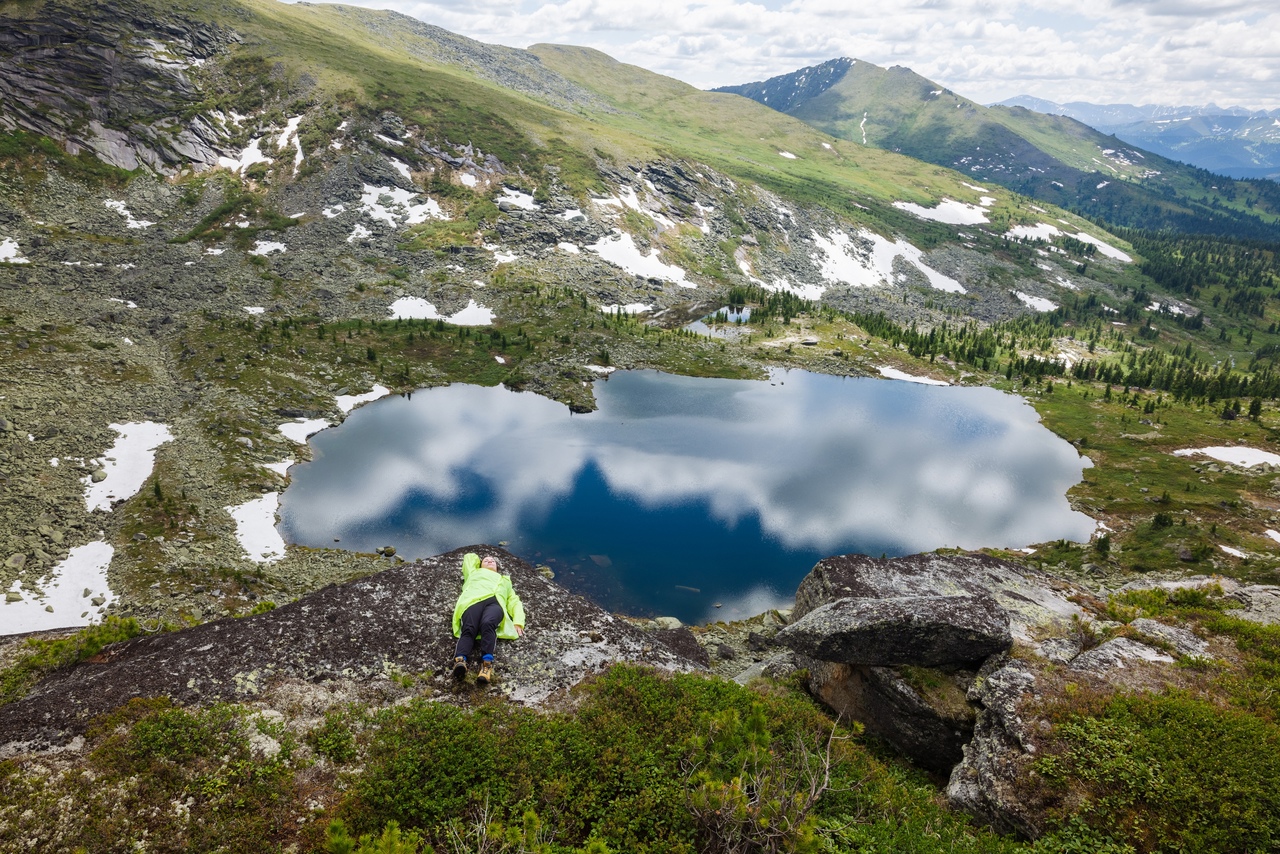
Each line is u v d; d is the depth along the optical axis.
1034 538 67.00
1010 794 10.18
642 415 96.69
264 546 51.44
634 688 10.50
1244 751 9.69
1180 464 92.31
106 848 6.89
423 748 8.55
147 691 9.04
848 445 90.62
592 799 8.18
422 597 11.98
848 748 11.00
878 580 18.14
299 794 7.95
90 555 44.56
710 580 52.72
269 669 9.82
